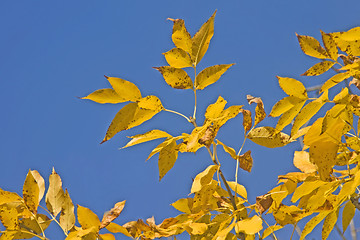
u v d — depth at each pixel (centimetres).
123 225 164
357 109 159
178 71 165
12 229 163
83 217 161
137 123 164
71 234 160
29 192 165
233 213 163
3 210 164
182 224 164
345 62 163
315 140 158
